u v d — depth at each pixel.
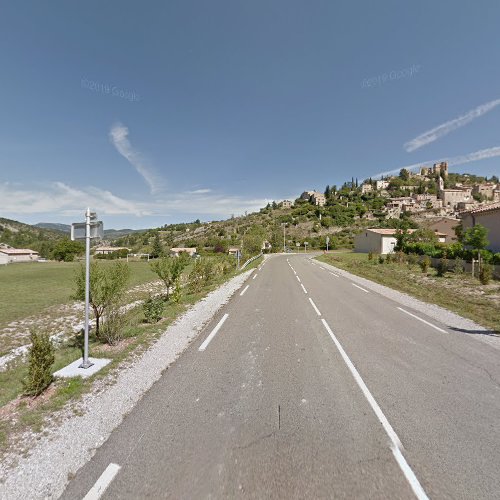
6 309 13.11
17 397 4.07
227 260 26.28
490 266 16.31
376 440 3.12
